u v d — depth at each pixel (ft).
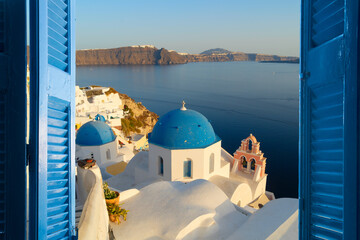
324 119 8.23
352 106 6.80
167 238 32.63
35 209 8.89
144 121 282.56
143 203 38.99
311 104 8.82
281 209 33.55
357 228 6.97
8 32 8.14
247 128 287.48
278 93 553.23
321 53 8.00
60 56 10.23
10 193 8.47
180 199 38.58
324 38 8.02
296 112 368.27
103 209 27.89
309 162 8.94
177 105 449.06
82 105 201.26
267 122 313.32
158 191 41.19
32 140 8.64
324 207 8.49
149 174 66.03
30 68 8.45
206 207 36.96
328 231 8.47
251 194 66.44
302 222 9.22
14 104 8.29
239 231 31.78
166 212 36.19
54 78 9.46
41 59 8.55
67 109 10.78
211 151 63.57
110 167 87.61
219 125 302.25
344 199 7.22
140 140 184.85
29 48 8.43
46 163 9.14
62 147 10.35
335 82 7.60
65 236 10.49
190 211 35.47
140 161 71.87
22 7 8.15
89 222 20.52
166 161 62.18
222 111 383.86
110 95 238.27
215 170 65.98
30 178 8.81
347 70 6.87
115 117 212.43
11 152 8.40
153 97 526.57
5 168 8.44
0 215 8.54
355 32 6.57
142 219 35.70
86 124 91.20
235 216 38.17
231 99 487.61
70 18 10.89
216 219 36.29
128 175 72.79
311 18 8.60
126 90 625.00
